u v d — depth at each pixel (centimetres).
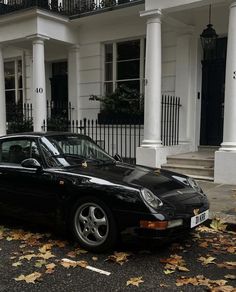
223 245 490
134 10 1083
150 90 922
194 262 434
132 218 429
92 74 1248
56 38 1177
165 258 441
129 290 364
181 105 1054
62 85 1408
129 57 1189
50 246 480
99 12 1120
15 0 1221
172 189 476
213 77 1062
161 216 422
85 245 461
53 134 575
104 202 446
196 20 1025
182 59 1045
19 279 387
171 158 950
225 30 991
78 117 1284
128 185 446
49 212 498
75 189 468
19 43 1280
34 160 511
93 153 588
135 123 1129
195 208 464
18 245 493
